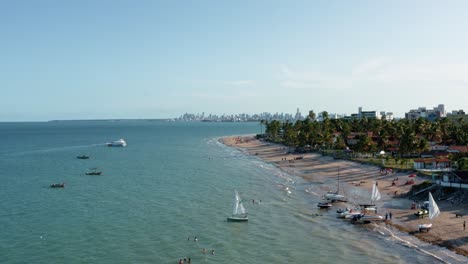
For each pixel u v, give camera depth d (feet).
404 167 488.02
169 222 296.92
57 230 275.18
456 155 481.46
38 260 221.25
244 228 285.23
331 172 519.19
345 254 233.55
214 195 395.34
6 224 289.53
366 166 530.27
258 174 532.73
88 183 466.70
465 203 314.55
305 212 330.75
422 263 216.74
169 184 457.68
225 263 220.43
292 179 488.85
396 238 258.78
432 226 273.95
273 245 249.96
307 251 238.89
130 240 255.50
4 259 222.28
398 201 351.87
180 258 226.79
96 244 247.50
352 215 310.24
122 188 432.66
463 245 238.27
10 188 434.71
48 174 538.88
